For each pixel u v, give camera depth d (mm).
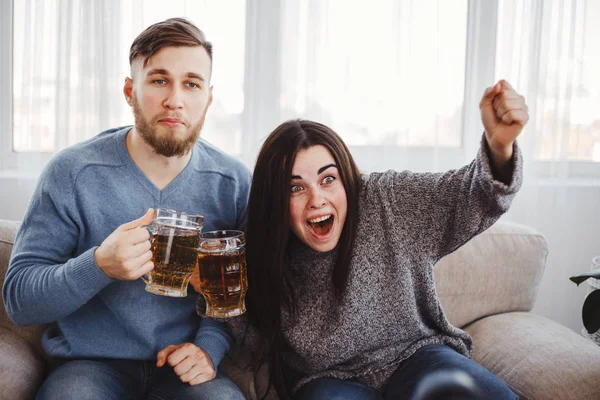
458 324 1700
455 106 2223
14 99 2080
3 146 2115
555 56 2174
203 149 1519
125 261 1146
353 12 2115
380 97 2145
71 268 1205
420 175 1366
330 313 1355
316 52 2104
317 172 1284
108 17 2006
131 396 1349
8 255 1545
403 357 1379
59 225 1332
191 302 1449
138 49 1302
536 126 2189
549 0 2148
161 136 1308
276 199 1294
